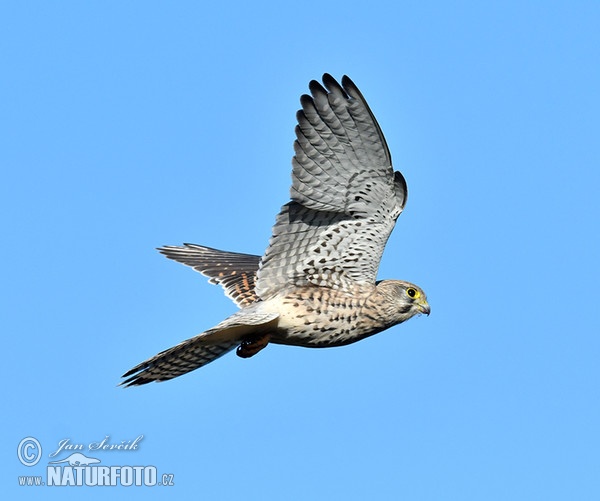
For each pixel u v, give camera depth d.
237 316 14.24
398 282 15.23
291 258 14.44
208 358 14.58
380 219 14.20
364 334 15.03
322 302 14.61
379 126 13.38
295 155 13.68
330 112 13.48
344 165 13.79
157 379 14.60
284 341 14.76
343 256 14.49
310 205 14.00
